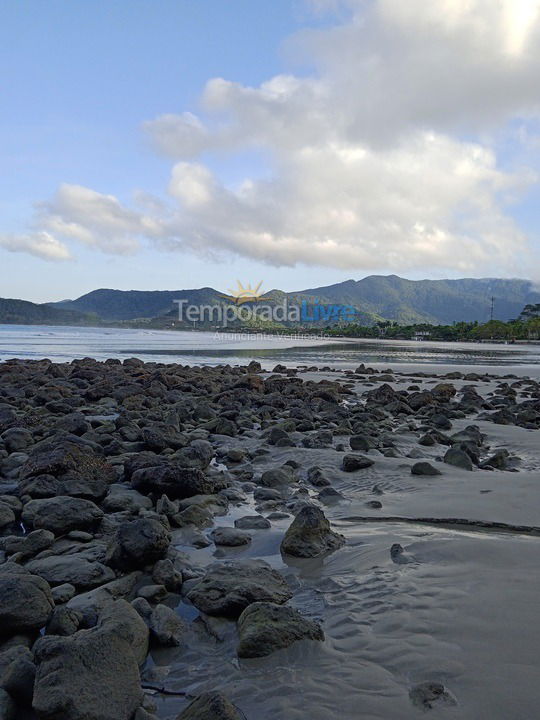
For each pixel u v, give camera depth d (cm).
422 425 1530
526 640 396
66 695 320
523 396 2561
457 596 470
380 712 329
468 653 384
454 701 334
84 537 620
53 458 788
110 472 834
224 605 459
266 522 695
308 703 342
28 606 425
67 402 1686
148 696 356
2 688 343
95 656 347
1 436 1106
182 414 1509
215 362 4838
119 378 2527
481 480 887
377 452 1115
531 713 320
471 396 2172
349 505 774
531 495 796
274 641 400
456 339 17812
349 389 2633
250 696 354
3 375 2675
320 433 1257
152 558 545
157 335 14475
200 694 354
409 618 437
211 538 653
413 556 572
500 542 595
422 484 869
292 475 931
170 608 465
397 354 6981
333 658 389
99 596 475
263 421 1489
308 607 471
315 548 598
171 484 776
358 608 462
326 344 10881
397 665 376
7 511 677
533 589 477
